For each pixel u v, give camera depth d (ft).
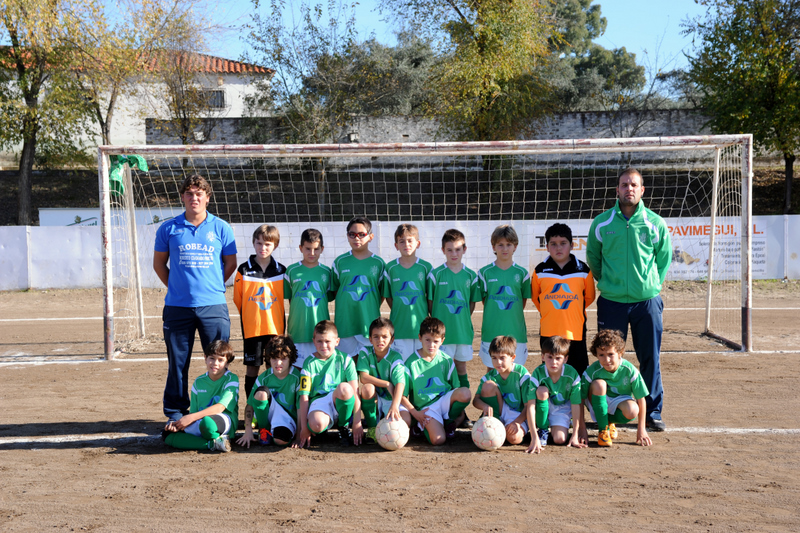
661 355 22.21
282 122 67.21
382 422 12.66
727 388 17.56
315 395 13.28
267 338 15.06
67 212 50.39
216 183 63.31
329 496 10.08
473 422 14.79
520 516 9.20
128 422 14.88
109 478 11.04
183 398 13.65
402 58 79.92
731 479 10.72
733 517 9.12
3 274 41.88
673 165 60.64
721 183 33.37
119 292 40.86
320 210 50.03
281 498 10.01
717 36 58.23
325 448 12.90
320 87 64.59
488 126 59.67
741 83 57.06
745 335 22.81
